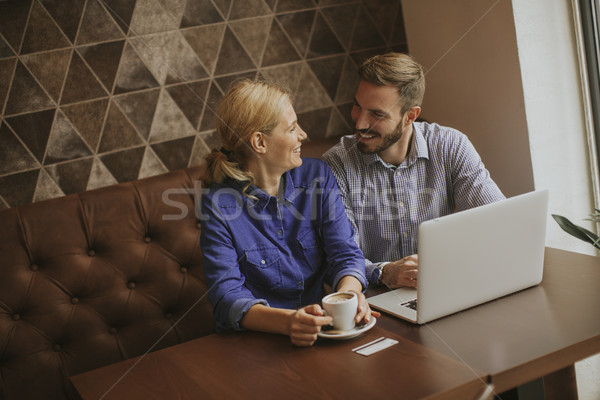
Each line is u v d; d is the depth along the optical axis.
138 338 1.77
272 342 1.13
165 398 0.96
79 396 1.02
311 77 2.10
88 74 1.79
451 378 0.92
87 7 1.77
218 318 1.27
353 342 1.09
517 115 1.83
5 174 1.73
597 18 1.81
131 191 1.78
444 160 1.60
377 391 0.90
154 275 1.78
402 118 1.50
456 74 2.00
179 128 1.92
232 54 1.97
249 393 0.94
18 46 1.72
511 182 1.93
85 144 1.81
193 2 1.90
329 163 1.63
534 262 1.23
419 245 1.08
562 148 1.88
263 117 1.33
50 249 1.66
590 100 1.87
